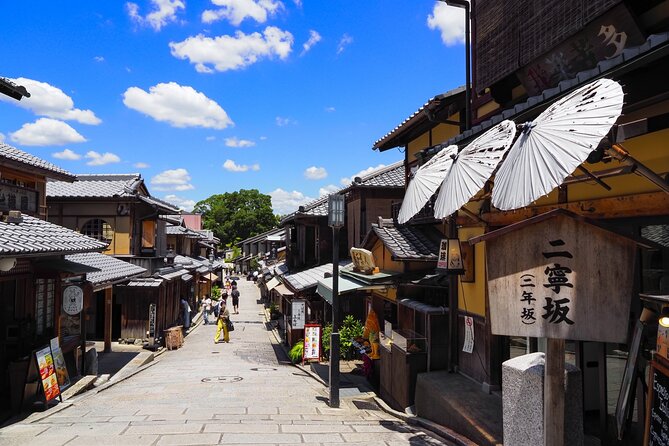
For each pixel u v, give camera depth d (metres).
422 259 11.58
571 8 6.59
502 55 8.37
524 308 4.15
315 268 22.19
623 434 5.65
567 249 3.99
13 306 11.23
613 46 6.08
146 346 21.09
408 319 11.88
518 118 5.88
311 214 22.88
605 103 3.33
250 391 12.18
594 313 3.89
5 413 9.56
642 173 4.06
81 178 26.72
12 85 9.50
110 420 8.68
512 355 8.43
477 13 9.29
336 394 10.76
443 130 12.47
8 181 13.41
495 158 4.21
